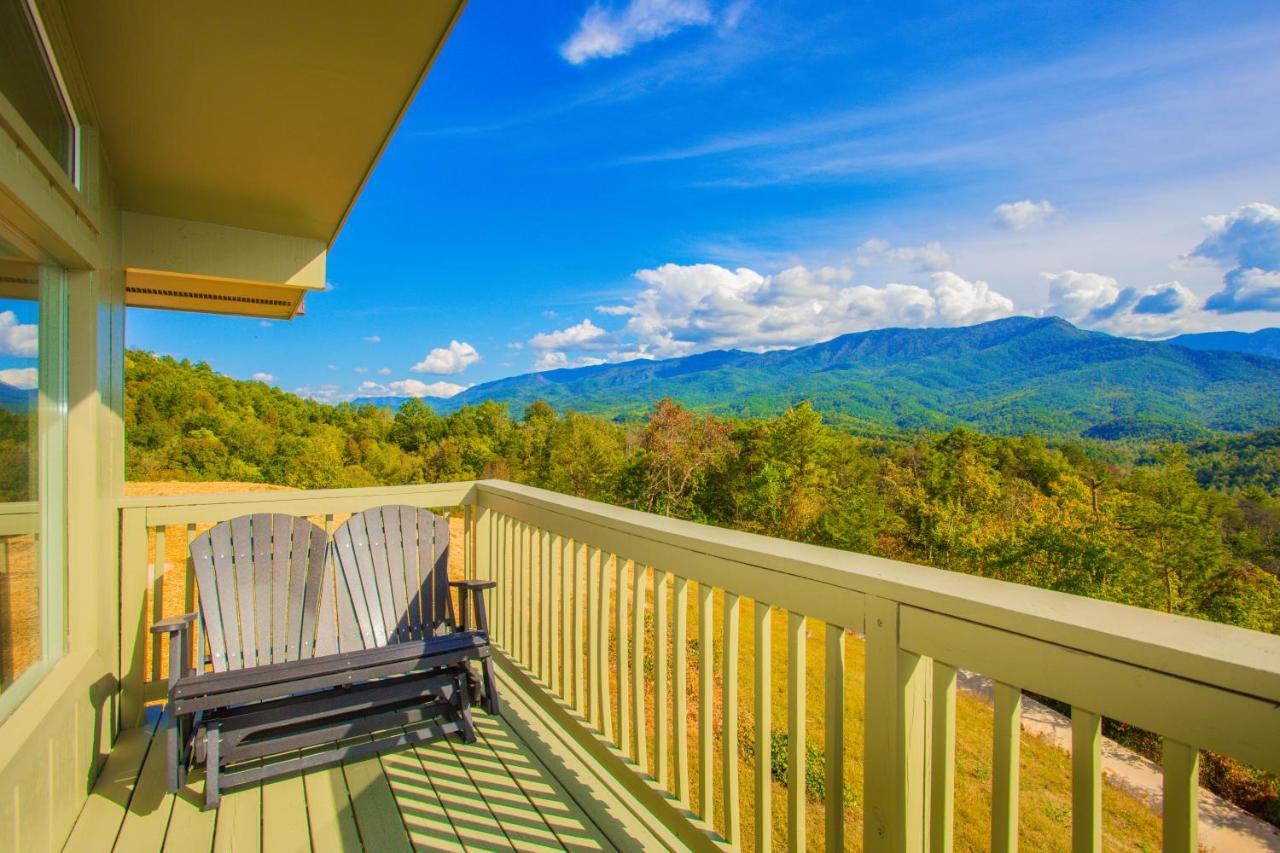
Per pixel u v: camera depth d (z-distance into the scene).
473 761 2.34
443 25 1.88
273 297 4.49
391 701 2.43
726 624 1.67
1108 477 29.11
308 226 3.83
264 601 2.55
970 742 6.07
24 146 1.49
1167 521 26.77
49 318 2.04
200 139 2.62
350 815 2.01
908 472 42.88
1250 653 0.79
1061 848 3.76
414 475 52.25
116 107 2.34
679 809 1.88
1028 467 41.28
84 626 2.21
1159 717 0.85
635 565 2.10
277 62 2.08
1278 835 4.80
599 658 2.36
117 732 2.59
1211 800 5.25
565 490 49.81
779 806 4.20
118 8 1.79
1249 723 0.76
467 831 1.93
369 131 2.58
